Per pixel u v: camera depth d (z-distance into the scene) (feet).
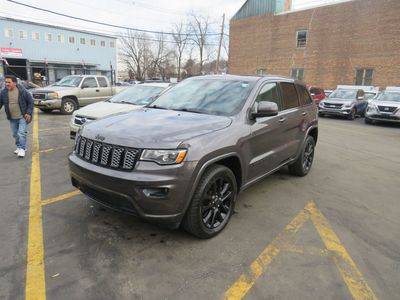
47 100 43.65
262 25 117.91
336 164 23.89
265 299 8.93
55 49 162.50
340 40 97.14
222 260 10.64
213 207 11.94
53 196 15.49
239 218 13.79
